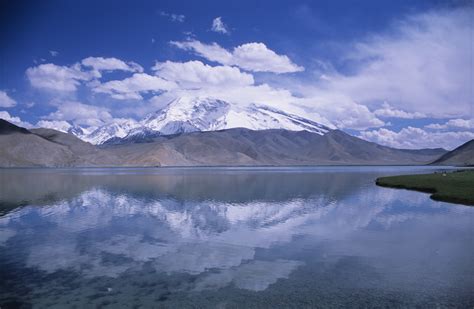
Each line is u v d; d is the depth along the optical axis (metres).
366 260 23.36
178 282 19.72
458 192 54.62
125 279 20.14
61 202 50.78
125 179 107.56
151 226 34.22
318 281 19.86
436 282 19.53
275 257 24.12
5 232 31.59
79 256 24.44
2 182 91.44
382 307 16.62
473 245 26.80
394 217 38.38
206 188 74.62
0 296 17.86
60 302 17.20
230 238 29.56
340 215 39.88
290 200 52.88
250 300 17.44
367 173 159.75
